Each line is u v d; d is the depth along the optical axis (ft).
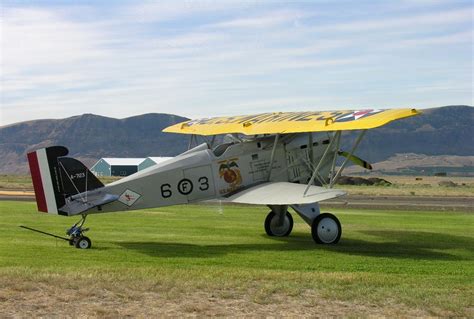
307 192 45.57
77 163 44.14
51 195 43.78
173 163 47.37
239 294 26.66
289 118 47.83
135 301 25.18
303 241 49.42
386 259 39.65
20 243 44.57
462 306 25.14
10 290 26.48
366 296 26.66
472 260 39.55
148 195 46.42
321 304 25.32
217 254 40.83
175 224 59.67
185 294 26.48
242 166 49.85
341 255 41.37
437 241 49.65
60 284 27.63
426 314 24.14
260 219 65.26
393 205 92.48
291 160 51.88
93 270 31.71
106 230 54.24
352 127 40.86
